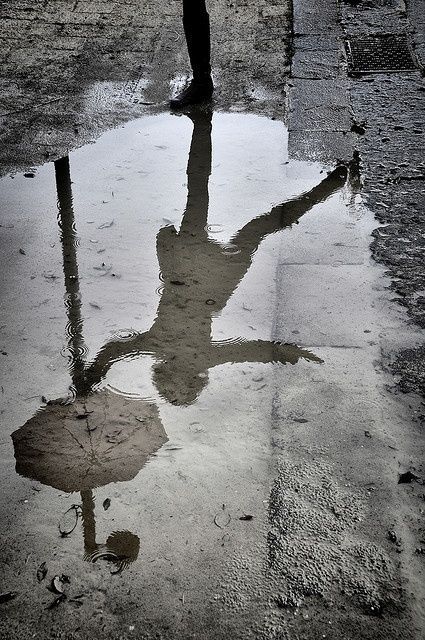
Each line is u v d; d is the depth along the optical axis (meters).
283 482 2.89
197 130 6.33
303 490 2.85
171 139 6.16
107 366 3.61
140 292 4.19
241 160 5.79
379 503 2.79
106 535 2.71
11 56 7.72
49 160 5.82
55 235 4.79
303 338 3.73
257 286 4.21
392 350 3.61
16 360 3.65
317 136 6.14
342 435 3.10
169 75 7.38
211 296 4.13
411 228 4.76
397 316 3.88
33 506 2.84
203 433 3.17
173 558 2.61
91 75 7.34
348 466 2.95
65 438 3.17
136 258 4.52
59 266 4.45
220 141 6.12
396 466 2.95
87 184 5.45
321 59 7.62
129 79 7.28
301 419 3.20
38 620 2.43
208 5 8.93
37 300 4.13
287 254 4.51
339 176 5.50
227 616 2.41
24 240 4.73
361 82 7.13
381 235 4.69
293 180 5.46
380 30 8.16
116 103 6.81
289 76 7.32
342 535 2.67
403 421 3.18
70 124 6.41
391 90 6.95
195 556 2.62
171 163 5.76
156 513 2.79
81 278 4.33
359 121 6.39
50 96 6.91
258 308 4.01
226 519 2.75
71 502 2.86
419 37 7.98
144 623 2.40
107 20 8.59
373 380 3.41
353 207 5.05
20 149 5.99
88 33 8.26
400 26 8.23
